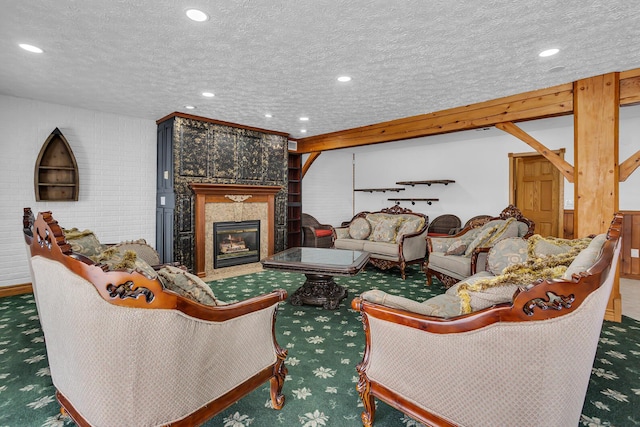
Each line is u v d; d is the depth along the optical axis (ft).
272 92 11.04
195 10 6.19
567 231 16.88
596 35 7.18
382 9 6.15
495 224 11.80
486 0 5.87
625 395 5.71
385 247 15.29
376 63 8.67
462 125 12.71
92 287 3.41
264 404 5.48
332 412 5.26
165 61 8.54
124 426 3.49
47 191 12.43
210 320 4.05
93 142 13.39
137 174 14.53
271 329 5.27
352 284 13.55
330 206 25.35
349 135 17.03
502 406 3.48
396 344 4.41
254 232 16.69
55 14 6.33
